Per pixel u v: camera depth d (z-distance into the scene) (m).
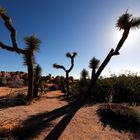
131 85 15.01
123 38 11.45
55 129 7.75
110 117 9.45
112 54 11.34
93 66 14.65
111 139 7.26
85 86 16.52
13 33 12.60
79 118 9.27
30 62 13.57
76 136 7.27
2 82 29.61
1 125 7.54
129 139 7.37
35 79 15.77
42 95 17.20
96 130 7.98
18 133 6.89
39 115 9.62
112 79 16.12
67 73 18.39
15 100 13.10
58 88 26.05
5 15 12.15
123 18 11.44
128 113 9.21
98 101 13.65
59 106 12.18
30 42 13.34
